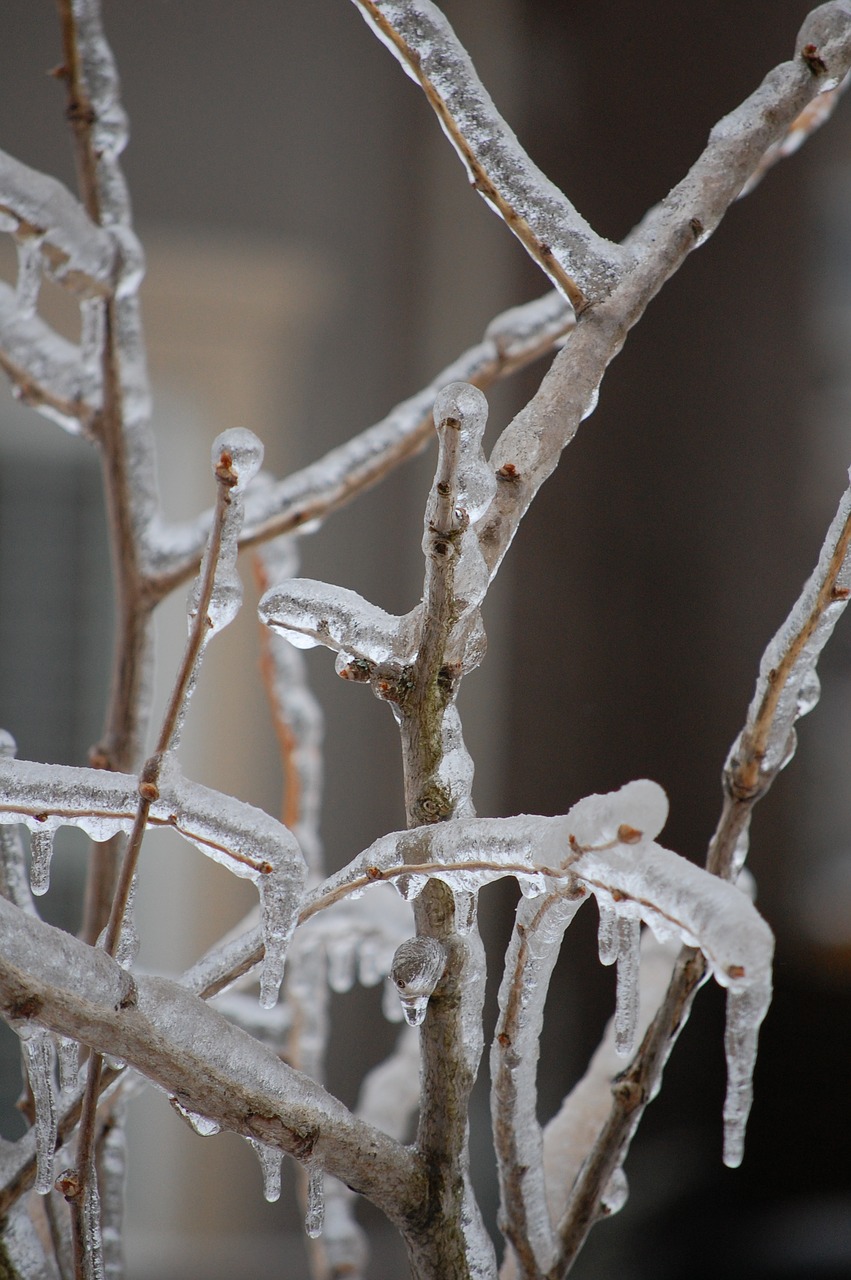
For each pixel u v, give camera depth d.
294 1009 1.42
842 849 6.18
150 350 6.21
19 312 1.35
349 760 6.28
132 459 1.38
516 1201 1.24
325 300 6.46
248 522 1.39
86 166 1.37
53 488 5.88
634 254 1.26
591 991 6.06
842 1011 5.56
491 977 5.54
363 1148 1.21
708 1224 4.46
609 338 1.25
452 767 1.21
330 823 6.23
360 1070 6.11
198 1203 5.78
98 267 1.35
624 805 1.15
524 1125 1.23
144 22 6.27
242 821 1.20
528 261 6.47
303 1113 1.21
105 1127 1.32
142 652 1.38
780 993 5.55
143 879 5.79
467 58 1.26
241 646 5.97
